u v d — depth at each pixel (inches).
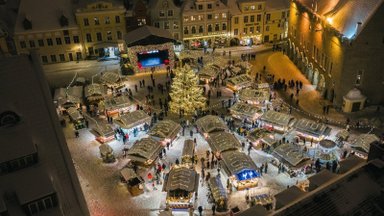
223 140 2066.9
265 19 3814.0
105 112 2568.9
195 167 2049.7
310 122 2213.3
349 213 987.3
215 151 2038.6
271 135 2178.9
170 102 2541.8
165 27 3703.3
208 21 3695.9
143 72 3262.8
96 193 1907.0
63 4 3538.4
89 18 3484.3
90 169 2081.7
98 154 2204.7
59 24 3467.0
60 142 1336.1
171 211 1712.6
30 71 1379.2
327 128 2165.4
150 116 2409.0
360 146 1987.0
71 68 3457.2
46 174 1126.4
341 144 2170.3
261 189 1879.9
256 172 1868.8
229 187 1873.8
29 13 3432.6
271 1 3833.7
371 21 2310.5
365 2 2405.3
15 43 3408.0
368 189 1043.3
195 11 3622.0
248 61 3452.3
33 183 1091.9
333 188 1045.2
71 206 1234.0
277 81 3024.1
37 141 1273.4
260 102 2596.0
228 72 3164.4
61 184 1272.1
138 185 1866.4
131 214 1769.2
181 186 1738.4
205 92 2869.1
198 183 1859.0
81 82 3009.4
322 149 2071.9
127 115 2358.5
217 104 2687.0
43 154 1218.0
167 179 1833.2
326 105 2652.6
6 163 1107.9
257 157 2122.3
